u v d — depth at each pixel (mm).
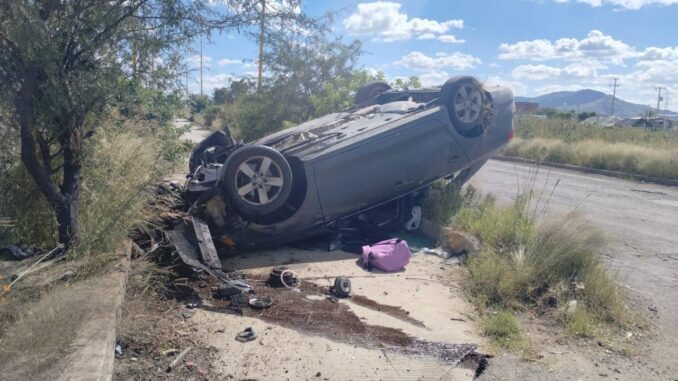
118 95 4355
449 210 7375
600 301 5086
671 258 6945
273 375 3619
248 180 5957
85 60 4168
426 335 4363
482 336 4426
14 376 2691
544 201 10633
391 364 3865
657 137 19938
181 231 5500
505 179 13719
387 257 6027
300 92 13570
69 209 4391
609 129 23047
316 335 4250
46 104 3895
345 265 6164
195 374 3553
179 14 4309
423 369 3826
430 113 7102
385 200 6926
